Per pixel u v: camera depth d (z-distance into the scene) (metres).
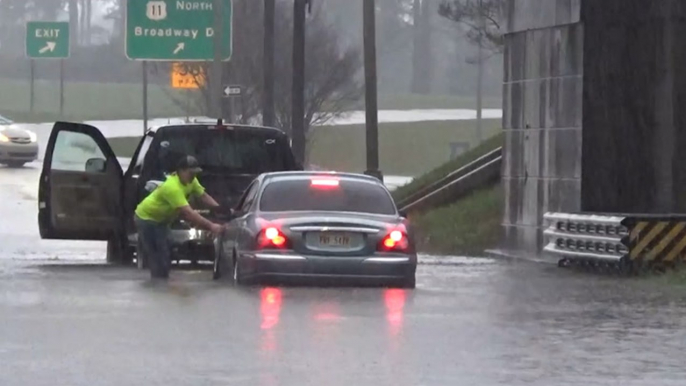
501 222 61.12
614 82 53.47
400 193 83.38
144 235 41.31
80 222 49.78
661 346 27.27
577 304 34.72
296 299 34.34
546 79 55.59
